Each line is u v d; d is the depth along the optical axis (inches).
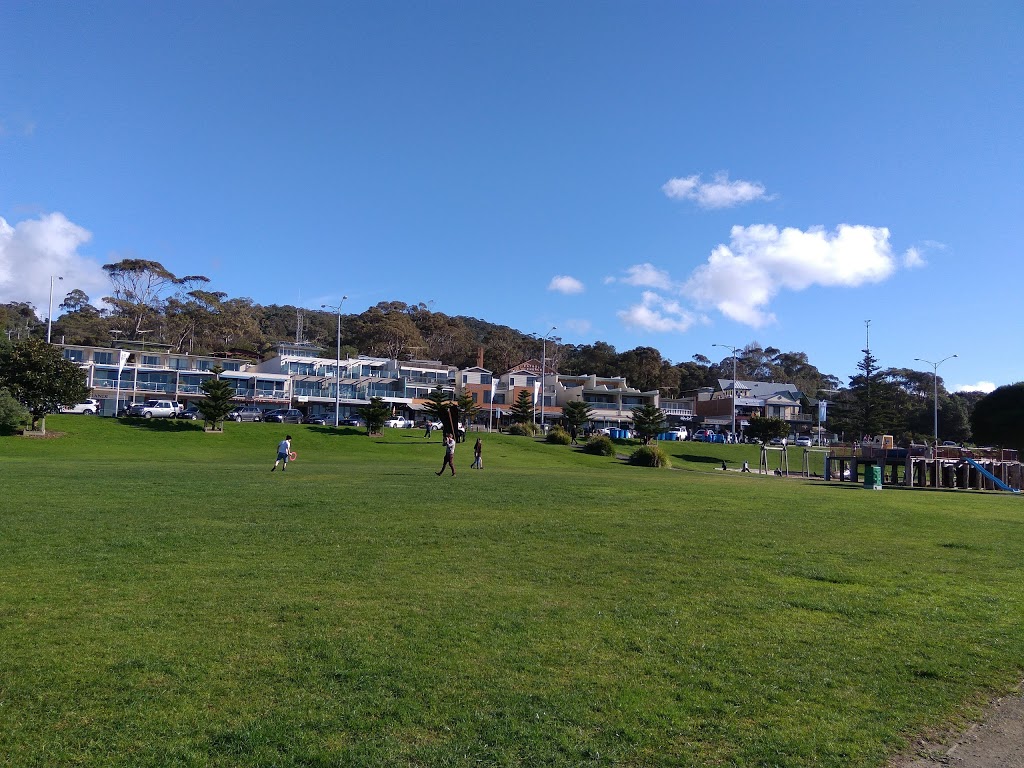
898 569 505.4
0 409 1919.3
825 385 6752.0
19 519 613.9
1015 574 498.9
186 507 719.1
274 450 2140.7
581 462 2161.7
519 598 390.3
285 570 444.8
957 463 1747.0
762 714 250.1
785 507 903.1
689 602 393.1
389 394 4035.4
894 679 287.0
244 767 204.1
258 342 5536.4
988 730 245.0
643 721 239.8
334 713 238.7
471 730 229.5
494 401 4232.3
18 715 233.1
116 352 3599.9
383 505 779.4
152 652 290.8
